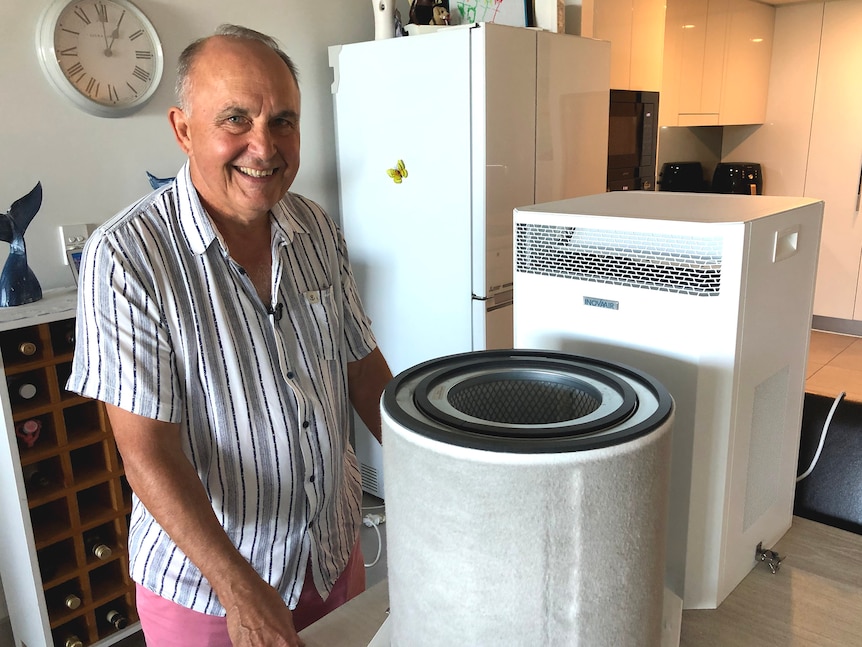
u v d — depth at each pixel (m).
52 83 1.84
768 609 0.79
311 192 2.58
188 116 0.97
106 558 1.82
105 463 1.82
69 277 1.96
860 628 0.75
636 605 0.59
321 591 1.18
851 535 0.93
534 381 0.72
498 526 0.54
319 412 1.10
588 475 0.53
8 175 1.81
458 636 0.59
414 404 0.64
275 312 1.07
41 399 1.70
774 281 0.77
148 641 1.15
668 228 0.73
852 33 4.04
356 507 1.32
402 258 2.42
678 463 0.77
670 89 3.67
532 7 2.42
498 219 2.20
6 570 1.85
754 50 4.21
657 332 0.76
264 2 2.31
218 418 1.01
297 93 1.01
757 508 0.85
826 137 4.25
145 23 1.98
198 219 1.00
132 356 0.92
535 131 2.28
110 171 2.01
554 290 0.84
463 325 2.30
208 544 0.88
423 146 2.25
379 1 2.39
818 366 3.89
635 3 2.93
